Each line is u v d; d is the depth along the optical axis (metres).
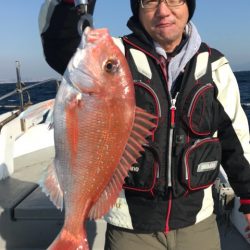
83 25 0.71
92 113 0.67
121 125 0.68
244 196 0.94
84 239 0.71
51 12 0.80
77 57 0.66
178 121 0.85
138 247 0.90
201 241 0.92
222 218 1.41
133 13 0.90
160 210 0.87
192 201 0.89
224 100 0.89
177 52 0.88
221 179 1.52
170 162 0.85
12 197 1.46
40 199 1.42
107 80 0.66
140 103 0.84
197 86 0.86
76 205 0.70
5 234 1.37
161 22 0.84
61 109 0.67
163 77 0.85
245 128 0.92
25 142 1.95
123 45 0.89
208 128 0.87
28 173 1.79
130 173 0.85
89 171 0.69
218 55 0.91
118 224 0.89
